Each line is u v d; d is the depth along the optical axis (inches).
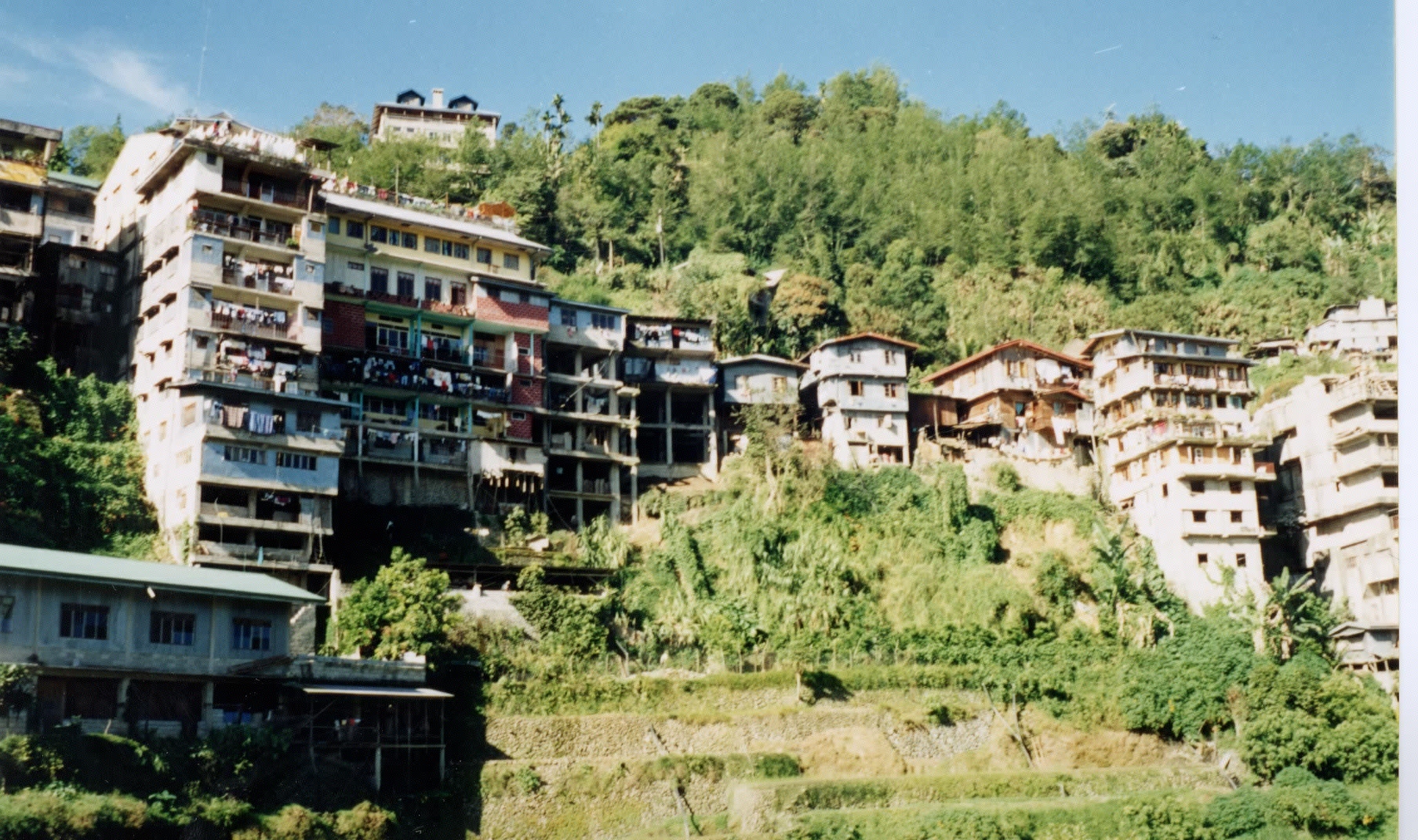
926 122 6702.8
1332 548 3922.2
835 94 7116.1
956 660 3307.1
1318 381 4072.3
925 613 3464.6
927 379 4579.2
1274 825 2751.0
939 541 3693.4
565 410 3951.8
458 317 3799.2
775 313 4805.6
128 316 3565.5
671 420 4163.4
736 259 5162.4
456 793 2524.6
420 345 3737.7
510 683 2807.6
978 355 4434.1
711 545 3565.5
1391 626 3548.2
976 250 5639.8
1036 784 2896.2
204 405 3090.6
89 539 3031.5
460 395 3715.6
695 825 2637.8
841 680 3117.6
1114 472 4202.8
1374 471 3846.0
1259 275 5556.1
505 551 3405.5
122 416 3383.4
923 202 5895.7
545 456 3823.8
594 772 2632.9
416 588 2829.7
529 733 2716.5
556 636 3048.7
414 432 3597.4
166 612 2418.8
